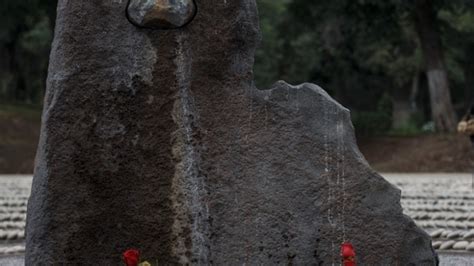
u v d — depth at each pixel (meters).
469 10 36.19
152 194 7.03
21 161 34.75
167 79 7.09
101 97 7.06
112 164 7.04
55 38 7.19
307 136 7.12
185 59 7.10
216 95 7.13
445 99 35.22
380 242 7.03
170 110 7.07
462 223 13.53
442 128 35.25
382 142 36.47
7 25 39.41
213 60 7.13
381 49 41.59
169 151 7.05
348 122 7.17
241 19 7.15
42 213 7.01
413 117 47.84
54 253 7.00
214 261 6.99
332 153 7.11
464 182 23.16
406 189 20.14
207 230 7.02
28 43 43.41
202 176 7.05
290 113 7.14
